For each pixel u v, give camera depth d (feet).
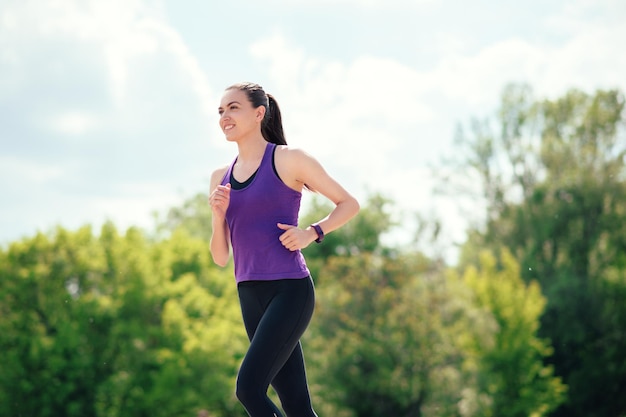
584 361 107.96
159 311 88.22
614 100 111.65
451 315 88.28
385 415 88.43
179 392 80.94
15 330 83.56
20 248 86.84
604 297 106.73
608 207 108.47
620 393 107.04
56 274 85.81
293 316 10.50
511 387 88.38
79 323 82.89
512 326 89.04
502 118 116.47
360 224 130.11
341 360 85.97
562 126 114.93
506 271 96.22
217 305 93.25
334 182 10.94
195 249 100.63
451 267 119.34
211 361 82.58
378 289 89.86
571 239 109.60
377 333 86.48
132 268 86.69
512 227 112.57
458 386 85.40
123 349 82.53
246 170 11.14
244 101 11.24
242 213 10.87
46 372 80.74
